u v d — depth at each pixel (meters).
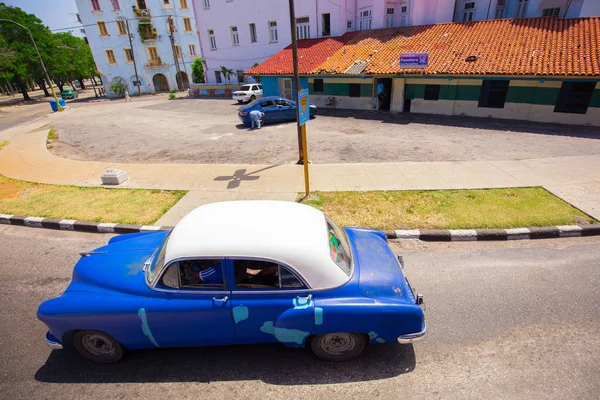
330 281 3.64
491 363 3.91
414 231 6.80
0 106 44.72
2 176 11.91
